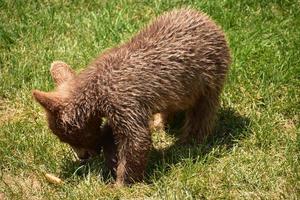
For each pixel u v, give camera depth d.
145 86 6.86
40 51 9.02
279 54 8.59
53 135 7.67
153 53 6.99
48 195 6.98
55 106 6.74
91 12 9.62
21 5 9.83
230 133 7.70
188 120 7.66
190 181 6.93
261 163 7.18
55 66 7.40
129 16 9.62
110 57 6.98
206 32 7.30
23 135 7.76
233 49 8.65
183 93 7.16
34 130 7.85
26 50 9.07
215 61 7.34
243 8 9.55
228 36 8.88
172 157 7.30
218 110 7.84
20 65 8.77
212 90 7.46
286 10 9.52
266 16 9.41
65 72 7.33
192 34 7.22
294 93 8.09
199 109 7.56
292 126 7.82
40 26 9.45
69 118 6.81
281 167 7.10
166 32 7.18
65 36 9.35
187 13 7.44
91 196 6.89
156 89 6.92
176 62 7.04
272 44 8.80
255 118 7.82
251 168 7.13
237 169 7.11
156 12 9.66
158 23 7.33
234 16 9.28
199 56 7.19
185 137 7.67
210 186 6.92
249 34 8.96
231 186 6.95
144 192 6.90
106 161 7.21
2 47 9.23
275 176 6.99
